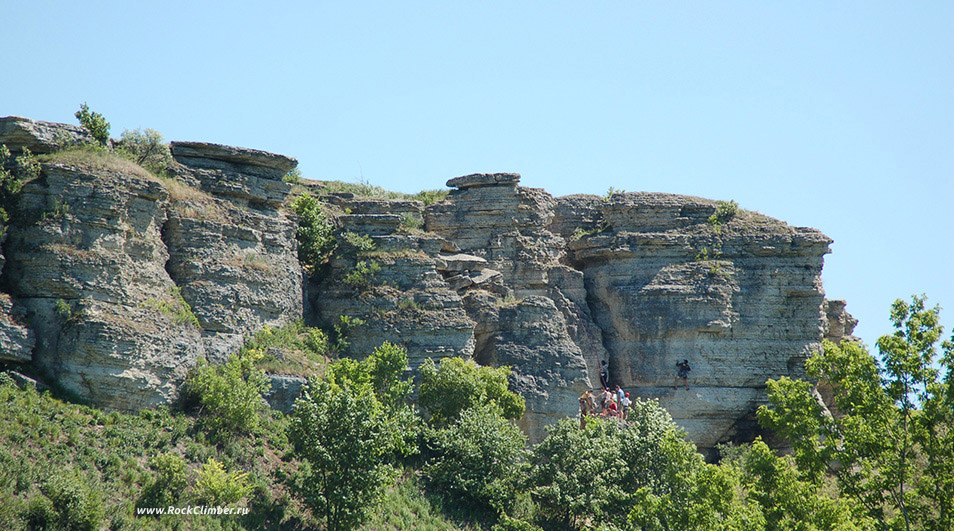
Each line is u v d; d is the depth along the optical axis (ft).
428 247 393.29
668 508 251.60
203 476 256.73
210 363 305.73
